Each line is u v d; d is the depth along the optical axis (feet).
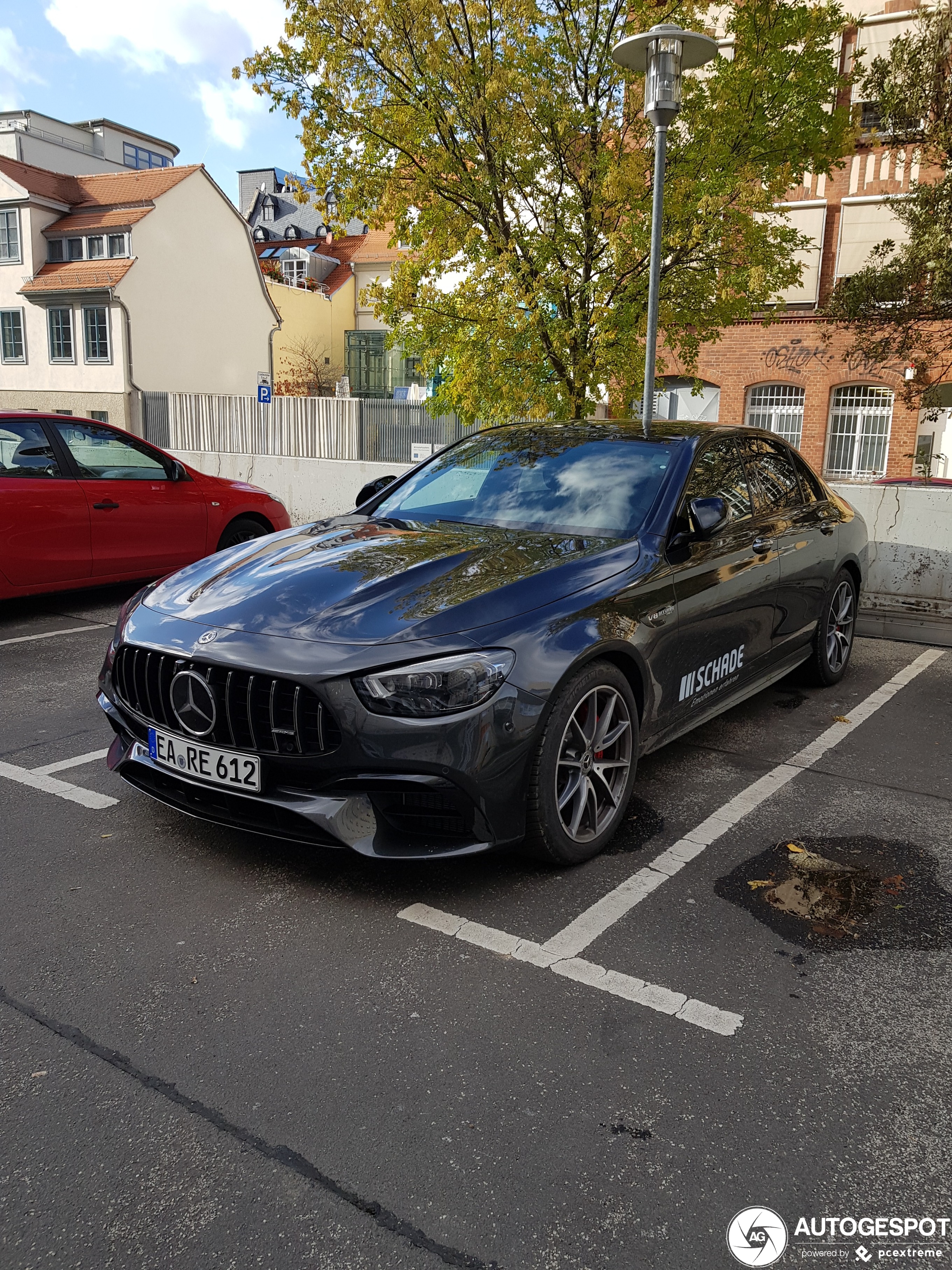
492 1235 5.68
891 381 67.62
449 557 10.93
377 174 28.91
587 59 26.78
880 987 8.29
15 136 114.21
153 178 105.50
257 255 118.62
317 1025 7.65
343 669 8.92
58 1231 5.69
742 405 72.69
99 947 8.73
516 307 27.91
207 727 9.60
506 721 9.14
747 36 27.30
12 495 20.88
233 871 10.23
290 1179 6.10
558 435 14.55
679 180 26.48
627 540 11.81
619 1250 5.59
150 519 23.52
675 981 8.33
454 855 9.15
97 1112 6.66
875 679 18.71
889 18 64.23
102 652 19.47
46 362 103.76
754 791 12.78
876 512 22.22
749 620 13.83
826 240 68.49
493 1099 6.84
